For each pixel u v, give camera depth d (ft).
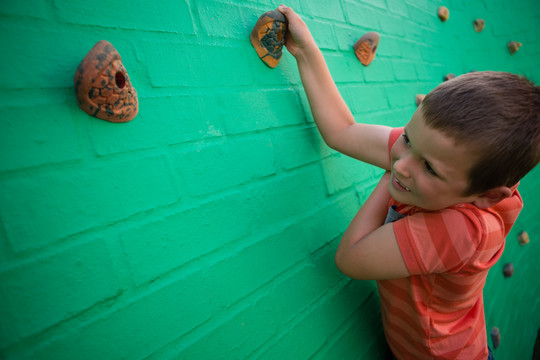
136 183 1.88
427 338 2.58
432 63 5.70
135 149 1.90
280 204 2.70
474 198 1.98
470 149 1.68
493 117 1.64
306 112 3.12
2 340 1.40
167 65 2.11
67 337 1.58
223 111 2.39
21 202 1.50
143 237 1.87
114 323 1.73
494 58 7.64
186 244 2.06
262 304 2.42
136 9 2.00
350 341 3.13
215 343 2.12
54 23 1.66
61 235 1.60
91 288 1.67
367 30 4.25
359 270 2.43
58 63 1.66
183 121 2.15
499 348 5.43
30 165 1.53
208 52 2.36
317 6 3.47
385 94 4.33
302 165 2.96
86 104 1.65
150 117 1.98
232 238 2.31
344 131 2.80
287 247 2.69
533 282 7.19
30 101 1.55
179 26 2.21
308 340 2.71
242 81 2.57
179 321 1.97
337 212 3.26
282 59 2.98
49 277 1.55
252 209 2.48
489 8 7.95
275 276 2.56
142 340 1.82
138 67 1.96
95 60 1.57
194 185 2.15
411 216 2.23
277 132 2.78
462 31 6.88
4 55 1.50
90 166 1.72
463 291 2.25
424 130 1.80
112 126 1.81
